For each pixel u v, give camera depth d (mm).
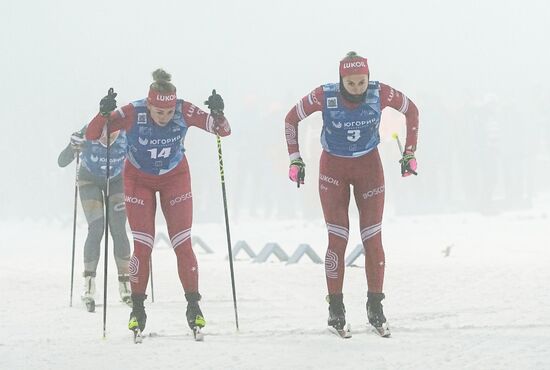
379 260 19453
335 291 19250
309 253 38406
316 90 19531
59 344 18703
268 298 26953
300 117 19781
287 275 33094
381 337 18609
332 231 19625
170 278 33344
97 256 25422
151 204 20219
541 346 16984
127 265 26281
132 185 20172
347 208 19875
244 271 34875
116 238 26125
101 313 24359
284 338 18703
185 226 20078
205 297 27312
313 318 22375
